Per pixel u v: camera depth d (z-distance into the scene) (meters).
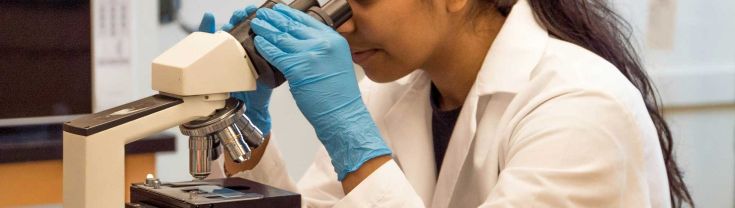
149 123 1.18
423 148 1.70
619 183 1.39
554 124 1.39
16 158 2.27
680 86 3.87
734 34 3.91
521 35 1.56
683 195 1.76
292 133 3.31
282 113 3.28
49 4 2.36
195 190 1.25
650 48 3.75
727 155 4.05
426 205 1.66
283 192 1.25
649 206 1.43
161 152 2.39
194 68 1.19
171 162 3.22
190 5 3.09
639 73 1.68
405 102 1.75
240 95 1.55
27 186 2.33
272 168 1.65
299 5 1.40
